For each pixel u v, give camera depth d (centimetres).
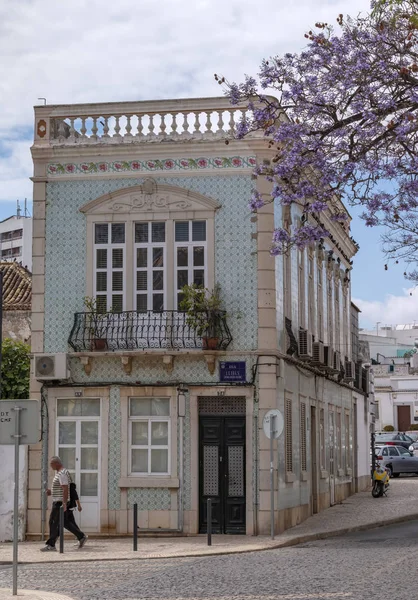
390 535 2402
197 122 2477
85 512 2423
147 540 2319
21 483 2425
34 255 2517
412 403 7981
